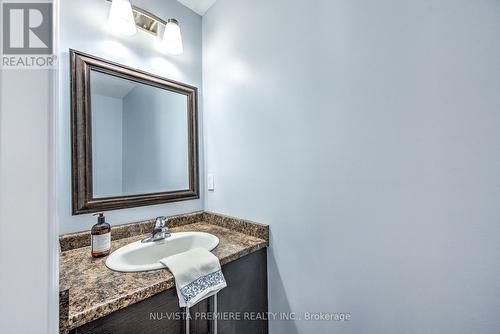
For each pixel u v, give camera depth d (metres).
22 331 0.29
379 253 0.83
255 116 1.28
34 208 0.30
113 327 0.66
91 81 1.11
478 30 0.64
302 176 1.07
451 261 0.68
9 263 0.29
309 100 1.04
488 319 0.63
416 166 0.75
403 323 0.78
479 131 0.64
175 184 1.46
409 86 0.76
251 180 1.30
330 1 0.97
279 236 1.17
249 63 1.31
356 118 0.89
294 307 1.10
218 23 1.52
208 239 1.20
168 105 1.44
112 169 1.17
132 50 1.27
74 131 1.04
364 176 0.87
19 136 0.30
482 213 0.63
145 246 1.10
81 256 0.96
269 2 1.21
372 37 0.84
